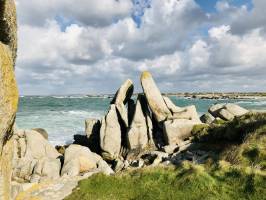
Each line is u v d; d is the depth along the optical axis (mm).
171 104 40812
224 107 43719
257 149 18938
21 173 28047
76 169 28297
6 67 7539
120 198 15922
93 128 42312
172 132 35375
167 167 18875
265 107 102438
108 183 17406
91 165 29844
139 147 37094
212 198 14102
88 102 159750
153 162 30406
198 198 14500
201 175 15844
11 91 7770
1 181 7953
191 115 39625
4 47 7785
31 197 16469
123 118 40188
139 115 38781
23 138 33406
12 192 16281
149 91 40312
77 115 81375
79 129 58188
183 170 17344
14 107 7934
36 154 32250
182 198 14797
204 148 30156
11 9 7824
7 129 7887
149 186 16406
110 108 40750
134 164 32750
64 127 60062
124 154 37688
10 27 7930
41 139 34000
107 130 38500
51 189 17516
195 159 26484
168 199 14961
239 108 43188
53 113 87125
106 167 30062
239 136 28297
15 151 31953
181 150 31328
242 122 28969
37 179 26859
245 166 16828
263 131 22625
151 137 37750
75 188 17438
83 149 31094
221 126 31781
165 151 33219
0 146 7695
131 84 43344
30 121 67312
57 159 30531
